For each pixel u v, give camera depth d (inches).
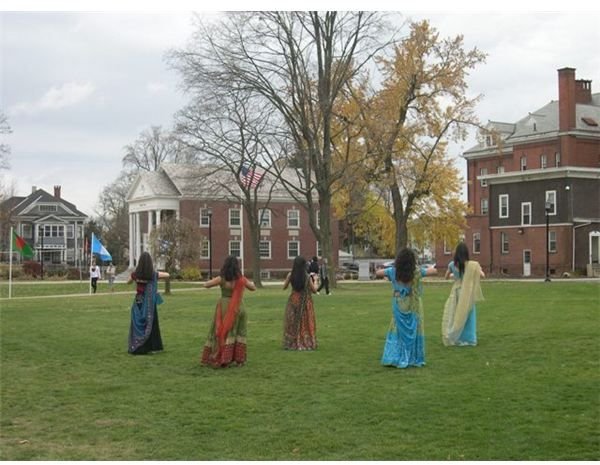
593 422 343.9
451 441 319.3
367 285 2009.1
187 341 670.5
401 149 1995.6
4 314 1012.5
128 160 4224.9
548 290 1406.3
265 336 699.4
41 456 308.2
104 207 4719.5
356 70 1753.2
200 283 2269.9
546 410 368.5
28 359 569.0
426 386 433.4
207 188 2142.0
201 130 1819.6
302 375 481.1
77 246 4645.7
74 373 503.5
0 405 403.2
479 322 767.1
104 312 1055.0
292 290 604.1
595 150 3095.5
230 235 3043.8
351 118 1884.8
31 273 3006.9
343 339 660.1
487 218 2935.5
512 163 3459.6
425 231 2482.8
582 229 2635.3
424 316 866.1
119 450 316.2
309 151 1790.1
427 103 2005.4
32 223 4520.2
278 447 317.1
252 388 440.8
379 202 2672.2
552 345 583.2
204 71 1715.1
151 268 595.2
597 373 461.4
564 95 3031.5
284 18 1692.9
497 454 299.4
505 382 438.9
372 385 440.8
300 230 3176.7
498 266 2859.3
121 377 485.7
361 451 308.2
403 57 1959.9
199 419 366.3
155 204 2935.5
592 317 807.7
